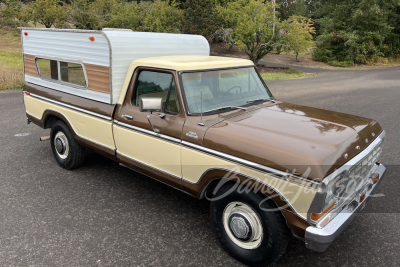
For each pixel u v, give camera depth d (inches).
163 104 146.9
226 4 1512.1
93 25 1321.4
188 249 137.8
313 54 1604.3
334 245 141.1
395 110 412.5
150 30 1229.7
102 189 191.2
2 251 134.2
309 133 120.9
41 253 133.5
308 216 105.3
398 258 132.5
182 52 197.0
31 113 231.8
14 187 190.5
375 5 1412.4
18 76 579.8
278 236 115.1
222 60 165.8
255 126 127.3
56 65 202.1
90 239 143.3
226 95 155.3
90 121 181.2
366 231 150.7
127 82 162.2
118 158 172.9
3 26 1711.4
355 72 1117.1
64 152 212.8
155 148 149.1
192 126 134.3
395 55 1684.3
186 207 172.9
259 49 1196.5
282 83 742.5
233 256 130.6
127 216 162.6
